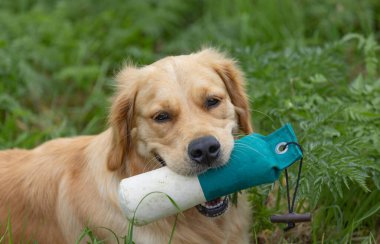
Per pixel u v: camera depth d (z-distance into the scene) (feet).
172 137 15.96
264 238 19.93
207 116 16.25
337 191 18.95
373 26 31.27
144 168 17.17
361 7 31.78
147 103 16.60
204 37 31.27
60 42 32.78
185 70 16.70
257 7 32.78
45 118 28.14
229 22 31.96
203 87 16.37
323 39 31.40
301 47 25.80
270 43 30.17
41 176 18.70
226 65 18.10
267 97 21.93
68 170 18.42
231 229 18.10
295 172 18.44
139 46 32.86
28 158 19.52
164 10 34.50
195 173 15.29
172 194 15.33
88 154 18.24
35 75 30.42
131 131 17.33
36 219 18.60
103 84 30.78
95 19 34.65
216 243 17.84
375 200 19.22
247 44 30.86
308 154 18.51
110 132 17.75
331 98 21.77
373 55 24.00
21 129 27.48
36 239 18.60
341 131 19.77
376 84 21.75
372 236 18.29
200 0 35.58
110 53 32.63
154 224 17.20
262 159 15.20
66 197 18.11
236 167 15.29
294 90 22.54
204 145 15.05
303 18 32.22
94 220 17.54
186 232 17.49
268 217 19.53
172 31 34.06
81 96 30.91
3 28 33.09
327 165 17.98
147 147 16.72
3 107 27.86
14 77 29.45
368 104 20.97
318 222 19.26
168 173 15.51
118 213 17.25
